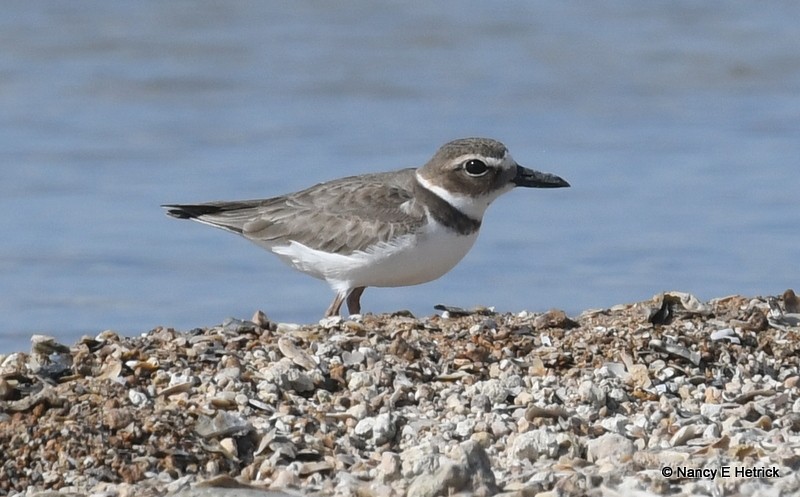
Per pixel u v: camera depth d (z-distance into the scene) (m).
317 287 19.00
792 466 8.62
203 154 25.06
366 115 28.25
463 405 9.69
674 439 9.19
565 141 26.33
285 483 8.48
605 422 9.44
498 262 19.70
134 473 8.63
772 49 32.47
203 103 29.08
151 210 22.08
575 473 8.50
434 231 12.23
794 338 11.00
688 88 30.19
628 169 24.42
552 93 29.91
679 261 19.39
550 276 18.98
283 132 26.56
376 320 11.34
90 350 10.34
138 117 27.66
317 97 29.59
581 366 10.42
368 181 12.78
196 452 8.85
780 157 24.80
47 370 9.84
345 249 12.30
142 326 17.11
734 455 8.80
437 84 30.48
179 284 19.00
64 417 9.05
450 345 10.71
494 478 8.30
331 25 34.22
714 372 10.42
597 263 19.52
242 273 19.58
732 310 11.67
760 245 20.03
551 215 22.12
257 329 10.91
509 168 12.45
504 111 28.62
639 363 10.44
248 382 9.84
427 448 8.88
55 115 27.62
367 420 9.26
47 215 21.80
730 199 22.44
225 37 32.81
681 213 21.77
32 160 24.69
